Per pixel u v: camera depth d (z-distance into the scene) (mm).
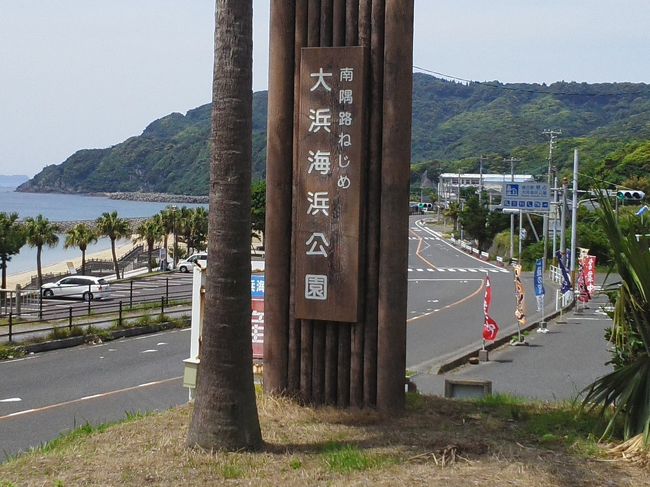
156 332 26172
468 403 9578
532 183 47219
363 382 8625
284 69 8938
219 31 7066
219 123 7035
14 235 41469
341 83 8594
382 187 8516
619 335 7547
